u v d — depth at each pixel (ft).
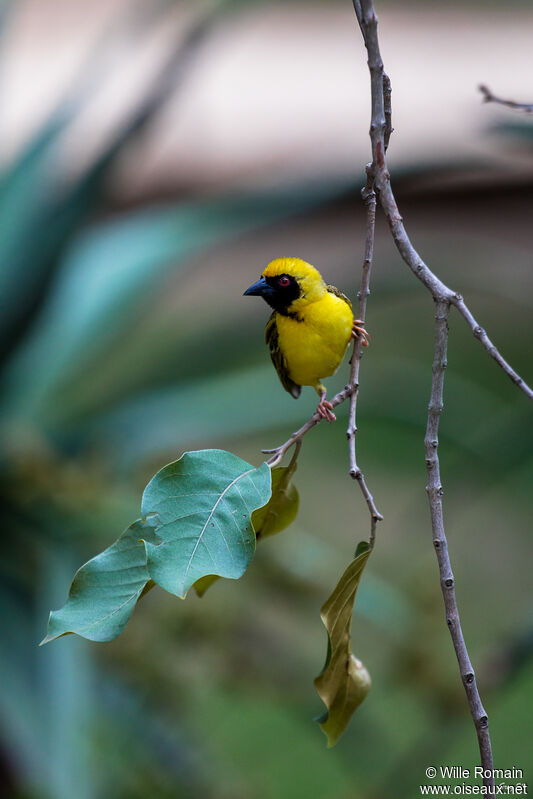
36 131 37.01
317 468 60.64
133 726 30.71
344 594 12.78
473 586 46.93
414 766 33.12
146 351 46.29
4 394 33.27
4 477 30.17
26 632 26.68
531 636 27.09
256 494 11.84
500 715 38.52
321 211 35.68
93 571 11.19
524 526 52.49
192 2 38.27
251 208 35.86
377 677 38.86
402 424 34.86
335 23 98.22
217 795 30.76
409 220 83.92
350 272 43.78
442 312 13.29
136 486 33.12
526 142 28.71
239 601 34.14
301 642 37.81
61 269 34.27
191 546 11.30
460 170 32.68
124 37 39.04
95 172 34.55
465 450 33.94
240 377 35.27
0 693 24.72
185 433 33.09
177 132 83.76
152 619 32.73
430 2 98.68
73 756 23.58
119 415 33.86
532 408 32.50
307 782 34.50
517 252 41.63
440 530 13.08
